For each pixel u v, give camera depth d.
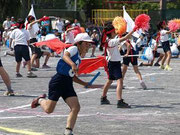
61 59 14.05
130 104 20.89
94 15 86.25
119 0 100.31
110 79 20.38
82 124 16.48
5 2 79.94
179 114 18.53
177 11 78.19
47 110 14.20
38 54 37.16
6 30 68.12
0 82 28.48
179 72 35.78
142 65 41.16
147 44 43.88
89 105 20.56
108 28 19.55
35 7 87.12
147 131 15.41
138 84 28.20
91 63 19.92
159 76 32.78
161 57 40.75
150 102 21.50
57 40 26.56
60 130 15.48
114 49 19.73
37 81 29.47
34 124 16.44
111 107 20.06
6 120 17.14
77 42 14.24
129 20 26.50
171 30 29.25
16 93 23.86
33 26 34.59
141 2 96.19
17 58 31.33
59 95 13.95
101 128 15.85
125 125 16.36
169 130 15.59
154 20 79.56
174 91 25.30
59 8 91.19
